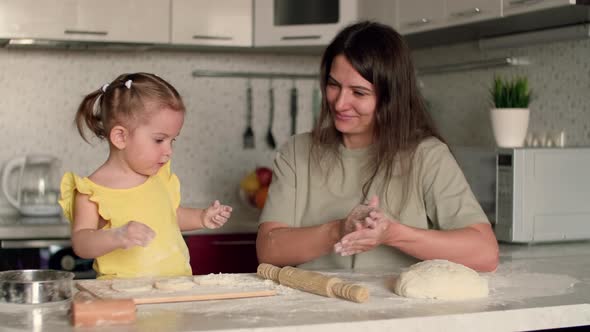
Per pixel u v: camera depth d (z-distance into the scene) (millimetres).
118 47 3383
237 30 3447
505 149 2461
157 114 1742
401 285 1466
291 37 3424
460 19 2721
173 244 1791
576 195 2498
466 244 1716
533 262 1961
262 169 3592
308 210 1968
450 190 1836
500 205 2482
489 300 1432
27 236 3008
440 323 1294
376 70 1812
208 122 3795
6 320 1237
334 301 1405
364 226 1590
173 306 1352
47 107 3545
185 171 3764
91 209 1737
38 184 3287
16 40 3174
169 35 3342
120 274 1717
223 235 3301
